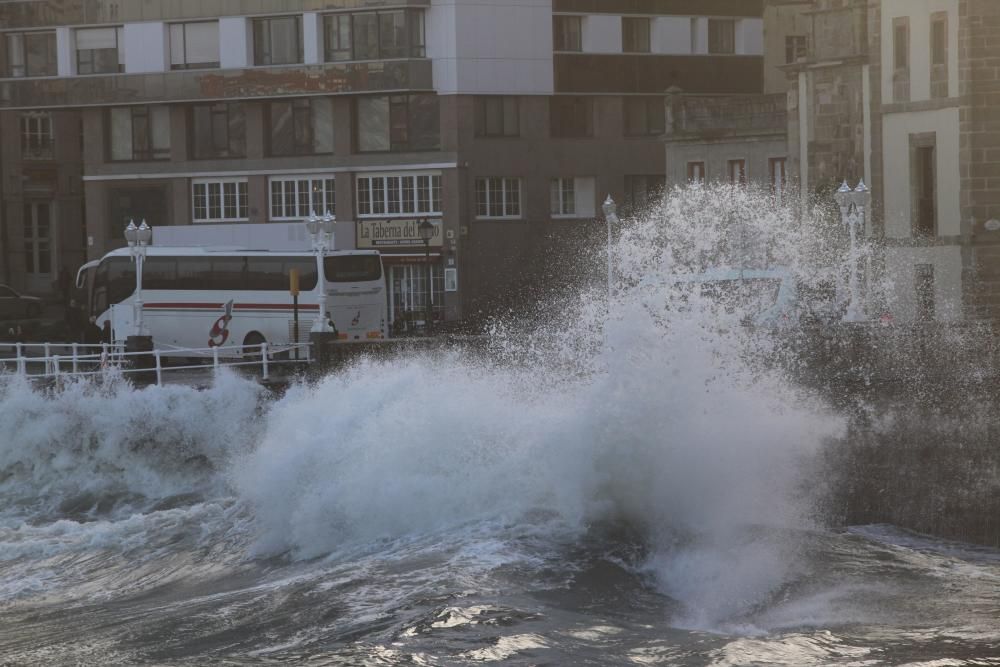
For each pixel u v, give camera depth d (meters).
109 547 36.41
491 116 94.56
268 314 69.56
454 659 20.72
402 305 94.81
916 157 72.44
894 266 73.31
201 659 22.33
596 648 21.25
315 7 94.00
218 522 37.84
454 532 29.36
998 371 44.19
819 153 76.62
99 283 73.12
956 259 70.50
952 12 70.19
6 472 51.72
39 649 24.58
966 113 69.56
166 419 51.28
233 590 28.86
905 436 38.56
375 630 22.77
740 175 83.88
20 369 53.34
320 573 28.05
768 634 22.47
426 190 94.06
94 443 51.56
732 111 84.06
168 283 71.44
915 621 23.50
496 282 94.44
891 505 37.19
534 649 21.14
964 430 39.34
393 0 92.38
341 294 69.12
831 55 75.75
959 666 20.69
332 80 93.62
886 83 73.50
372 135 94.81
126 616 27.23
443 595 24.48
